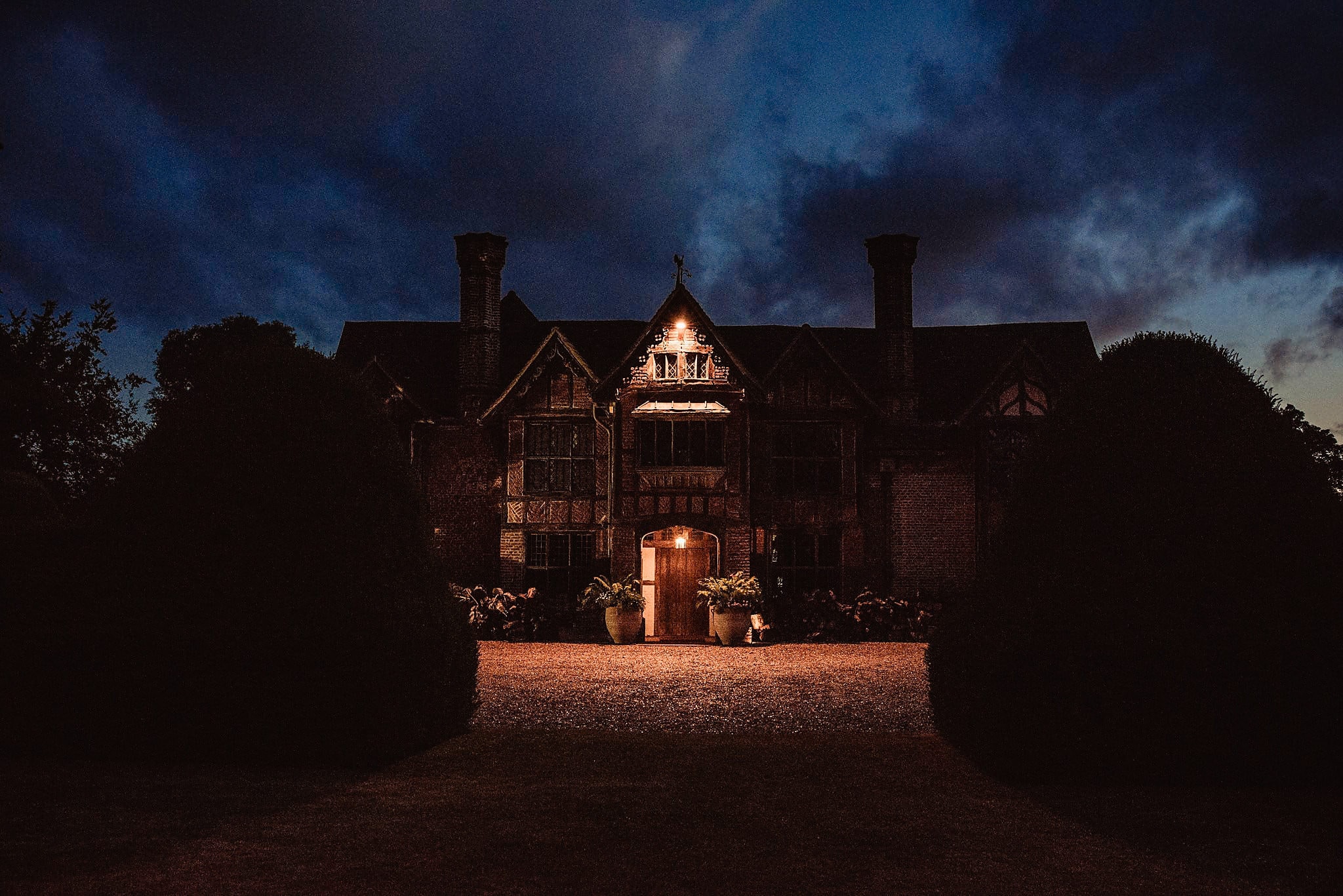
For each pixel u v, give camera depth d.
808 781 6.00
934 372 23.80
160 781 5.54
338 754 6.30
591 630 20.06
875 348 24.38
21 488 7.75
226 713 6.24
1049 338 24.52
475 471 21.84
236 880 4.00
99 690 6.21
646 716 10.23
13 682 6.21
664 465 20.30
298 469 6.85
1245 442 6.37
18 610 6.31
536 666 14.64
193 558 6.49
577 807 5.29
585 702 11.07
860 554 20.89
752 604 18.84
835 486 21.11
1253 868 4.32
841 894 4.03
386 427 7.55
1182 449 6.41
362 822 4.88
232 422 7.00
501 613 19.19
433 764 6.36
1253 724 5.71
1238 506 6.14
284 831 4.68
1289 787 5.74
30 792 5.17
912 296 22.42
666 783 5.91
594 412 20.88
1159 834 4.82
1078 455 6.69
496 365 22.50
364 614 6.44
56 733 6.21
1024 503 6.89
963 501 21.48
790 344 20.98
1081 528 6.40
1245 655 5.74
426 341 24.59
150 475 6.81
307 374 7.39
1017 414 21.36
